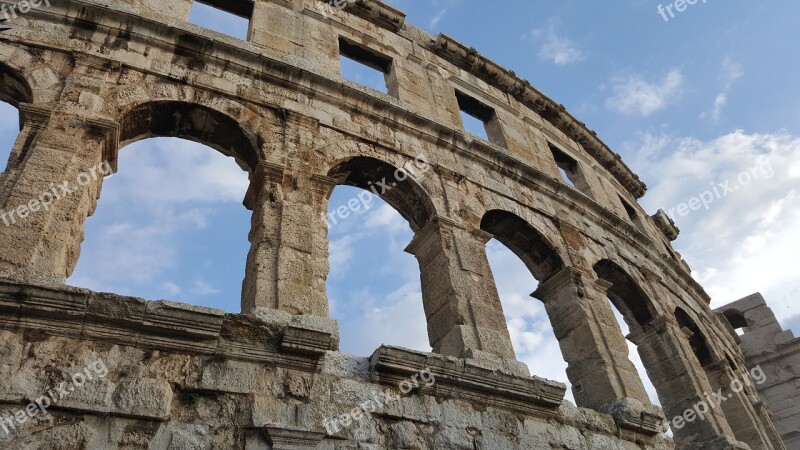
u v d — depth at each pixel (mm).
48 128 11852
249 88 15438
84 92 12953
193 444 8742
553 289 17594
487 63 24594
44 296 8898
